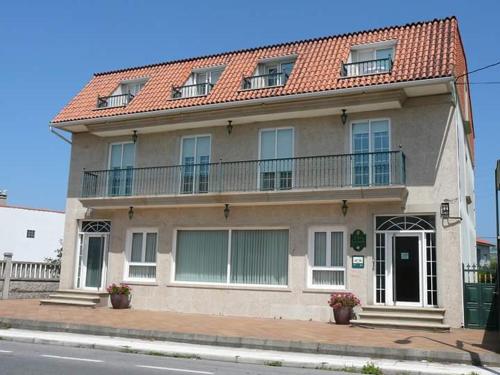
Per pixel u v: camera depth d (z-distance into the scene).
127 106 20.81
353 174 17.22
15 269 22.58
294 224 17.75
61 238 41.75
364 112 17.39
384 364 10.33
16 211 39.53
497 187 12.34
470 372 9.64
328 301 16.61
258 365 10.42
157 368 9.43
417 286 16.19
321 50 19.48
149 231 20.14
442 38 17.53
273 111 17.94
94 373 8.66
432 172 16.33
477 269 15.93
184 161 20.08
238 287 18.23
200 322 15.66
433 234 16.25
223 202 18.27
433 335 13.80
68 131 22.08
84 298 19.98
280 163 18.30
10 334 13.33
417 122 16.70
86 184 21.12
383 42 18.44
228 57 21.44
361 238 16.73
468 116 21.53
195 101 19.39
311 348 11.62
